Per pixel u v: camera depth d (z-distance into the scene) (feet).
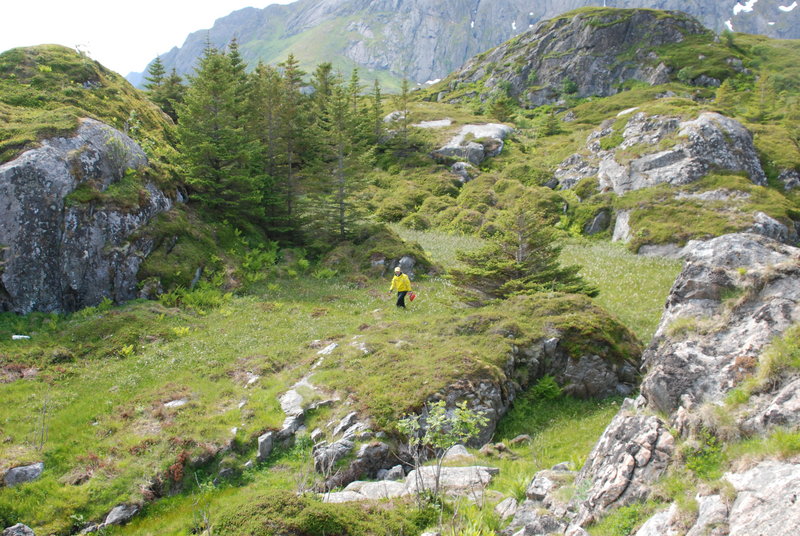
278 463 47.70
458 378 54.39
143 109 127.54
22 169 76.07
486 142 223.30
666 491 26.37
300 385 57.36
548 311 69.46
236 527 31.19
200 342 70.90
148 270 84.58
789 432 23.70
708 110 161.07
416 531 33.22
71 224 78.79
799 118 230.07
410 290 85.97
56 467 44.55
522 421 55.72
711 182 137.80
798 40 429.38
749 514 20.30
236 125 116.16
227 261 97.40
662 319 40.88
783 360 27.58
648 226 131.13
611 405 58.34
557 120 279.90
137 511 41.47
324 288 97.09
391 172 204.64
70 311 78.38
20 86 104.63
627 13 401.08
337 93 124.47
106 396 56.34
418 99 474.08
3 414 51.11
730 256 39.65
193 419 51.72
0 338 66.49
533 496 33.86
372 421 49.24
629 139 166.81
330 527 31.27
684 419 29.66
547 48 425.28
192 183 102.37
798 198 143.33
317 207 118.42
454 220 156.35
